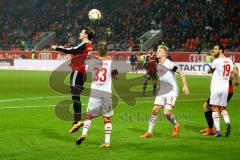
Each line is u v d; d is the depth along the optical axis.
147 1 69.81
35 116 18.89
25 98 26.08
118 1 72.31
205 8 63.56
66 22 73.75
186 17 63.88
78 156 11.66
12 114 19.48
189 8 64.94
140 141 13.86
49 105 22.72
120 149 12.62
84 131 13.09
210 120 15.09
